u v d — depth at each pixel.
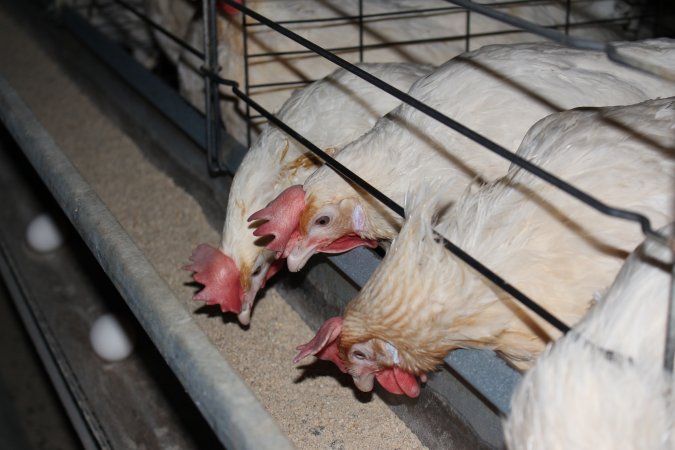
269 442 0.72
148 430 1.17
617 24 1.42
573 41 0.65
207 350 0.79
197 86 1.45
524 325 0.86
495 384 0.84
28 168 1.69
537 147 0.90
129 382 1.25
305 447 0.98
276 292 1.19
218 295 1.10
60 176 1.03
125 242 0.92
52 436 1.65
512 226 0.87
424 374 0.91
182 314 0.83
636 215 0.65
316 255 1.08
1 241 1.56
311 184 1.04
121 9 1.78
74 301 1.39
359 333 0.89
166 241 1.29
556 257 0.86
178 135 1.38
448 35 1.30
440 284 0.86
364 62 1.23
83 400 1.22
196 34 1.43
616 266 0.85
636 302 0.74
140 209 1.35
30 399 1.72
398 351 0.89
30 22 1.97
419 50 1.29
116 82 1.56
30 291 1.42
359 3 1.27
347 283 1.04
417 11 1.27
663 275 0.74
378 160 1.03
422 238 0.87
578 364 0.71
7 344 1.82
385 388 0.94
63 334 1.33
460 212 0.91
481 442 0.89
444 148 1.00
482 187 0.93
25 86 1.74
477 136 0.76
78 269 1.46
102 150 1.51
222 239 1.12
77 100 1.67
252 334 1.13
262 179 1.11
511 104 1.00
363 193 1.02
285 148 1.11
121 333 1.27
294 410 1.02
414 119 1.02
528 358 0.87
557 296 0.85
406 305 0.87
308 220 1.03
